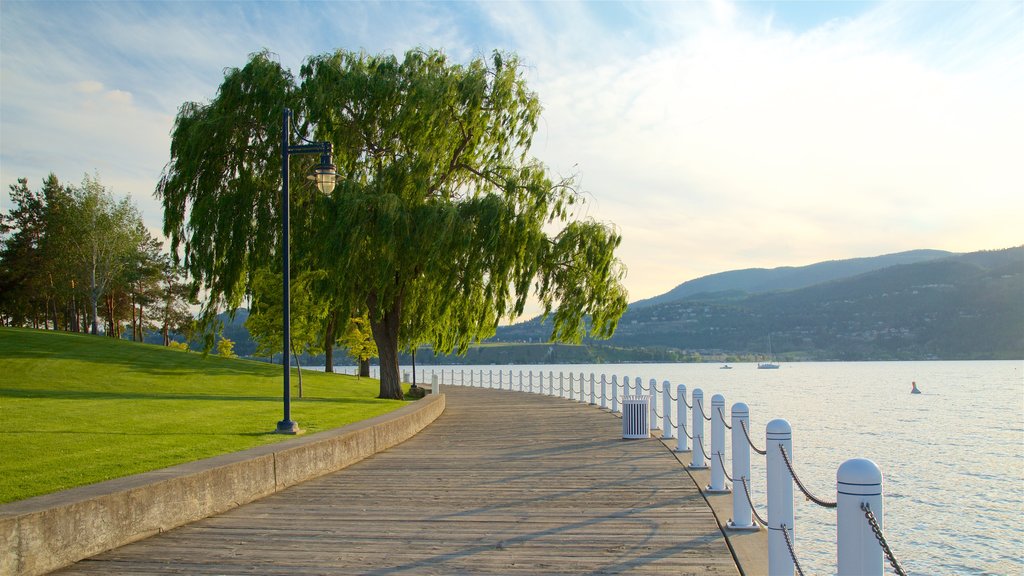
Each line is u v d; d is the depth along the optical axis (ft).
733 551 25.57
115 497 26.16
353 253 81.66
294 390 106.11
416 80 88.89
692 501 34.71
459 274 85.87
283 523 30.27
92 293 246.27
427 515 31.81
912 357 609.42
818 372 516.32
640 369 553.64
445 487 38.55
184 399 76.43
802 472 101.81
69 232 243.19
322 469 42.83
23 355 109.91
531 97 96.68
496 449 54.08
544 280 92.84
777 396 261.65
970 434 148.97
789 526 20.45
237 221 84.23
